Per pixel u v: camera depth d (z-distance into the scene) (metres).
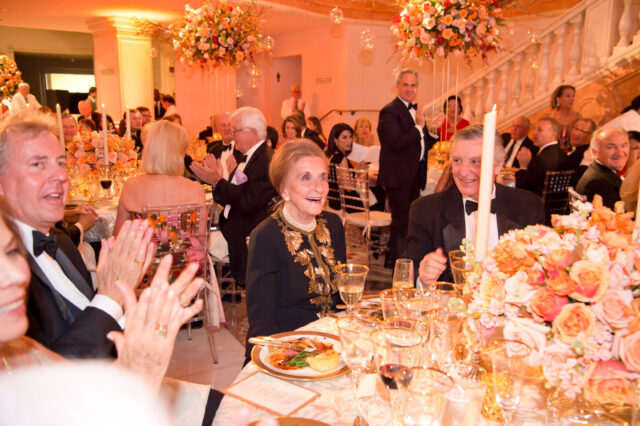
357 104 9.82
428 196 2.28
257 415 1.14
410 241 2.27
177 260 3.00
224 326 3.71
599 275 0.98
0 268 0.80
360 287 1.54
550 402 1.14
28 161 1.58
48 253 1.54
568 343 0.99
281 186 1.92
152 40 11.00
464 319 1.18
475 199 2.14
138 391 0.55
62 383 0.52
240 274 3.81
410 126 4.53
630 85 6.09
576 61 6.70
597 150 3.41
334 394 1.22
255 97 11.89
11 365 0.93
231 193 3.63
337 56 9.82
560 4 7.09
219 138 6.46
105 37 9.98
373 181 5.25
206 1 6.14
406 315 1.41
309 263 1.91
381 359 1.05
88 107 8.66
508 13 7.74
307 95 10.73
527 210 2.14
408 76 4.49
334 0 9.20
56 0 8.02
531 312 1.04
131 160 4.49
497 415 1.09
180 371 3.02
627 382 0.96
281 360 1.36
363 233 4.88
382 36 9.73
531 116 7.09
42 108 5.54
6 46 12.55
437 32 4.70
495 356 0.95
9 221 0.86
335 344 1.45
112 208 3.65
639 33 5.93
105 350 1.28
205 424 1.22
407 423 0.90
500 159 2.15
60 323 1.44
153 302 0.90
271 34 11.12
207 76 10.40
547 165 4.46
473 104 7.91
